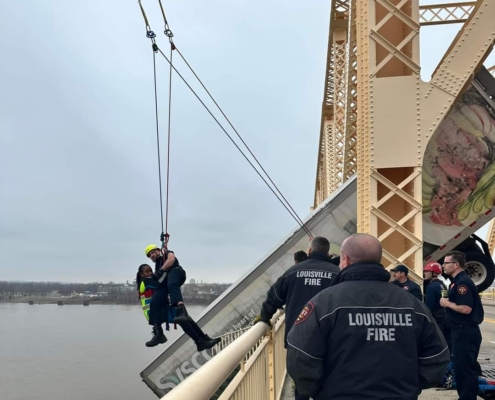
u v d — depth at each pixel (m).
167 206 6.27
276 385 5.76
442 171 8.27
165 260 6.02
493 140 8.02
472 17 6.14
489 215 8.27
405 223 6.25
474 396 4.89
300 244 10.43
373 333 2.21
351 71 16.17
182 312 5.76
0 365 44.03
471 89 7.92
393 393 2.13
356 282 2.36
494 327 18.02
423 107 6.10
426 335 2.30
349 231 10.32
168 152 6.40
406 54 6.42
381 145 6.13
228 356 2.21
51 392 33.78
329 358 2.24
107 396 32.47
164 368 10.23
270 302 4.37
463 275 5.07
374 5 6.31
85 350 48.22
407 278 5.86
